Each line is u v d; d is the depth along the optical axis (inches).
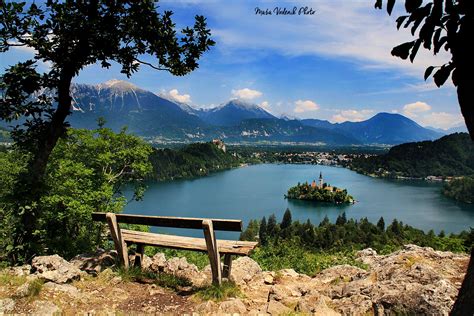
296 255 448.1
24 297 210.4
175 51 349.7
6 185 571.8
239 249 243.3
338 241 3159.5
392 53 107.5
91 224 787.4
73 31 293.6
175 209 4926.2
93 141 858.8
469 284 109.2
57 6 287.7
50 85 316.8
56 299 214.8
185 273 289.9
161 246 261.7
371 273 286.5
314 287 285.1
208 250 235.5
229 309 212.1
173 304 225.3
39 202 323.0
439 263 306.2
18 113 302.5
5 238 309.0
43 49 295.9
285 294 243.0
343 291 257.0
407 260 310.2
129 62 346.9
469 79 101.2
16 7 263.3
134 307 219.8
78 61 319.0
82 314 202.2
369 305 213.9
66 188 706.8
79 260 294.4
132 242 275.0
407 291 203.8
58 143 762.2
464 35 95.0
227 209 5191.9
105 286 248.5
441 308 187.2
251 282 287.0
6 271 255.8
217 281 237.9
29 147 320.8
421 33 100.0
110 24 305.0
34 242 315.0
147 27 320.2
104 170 900.0
